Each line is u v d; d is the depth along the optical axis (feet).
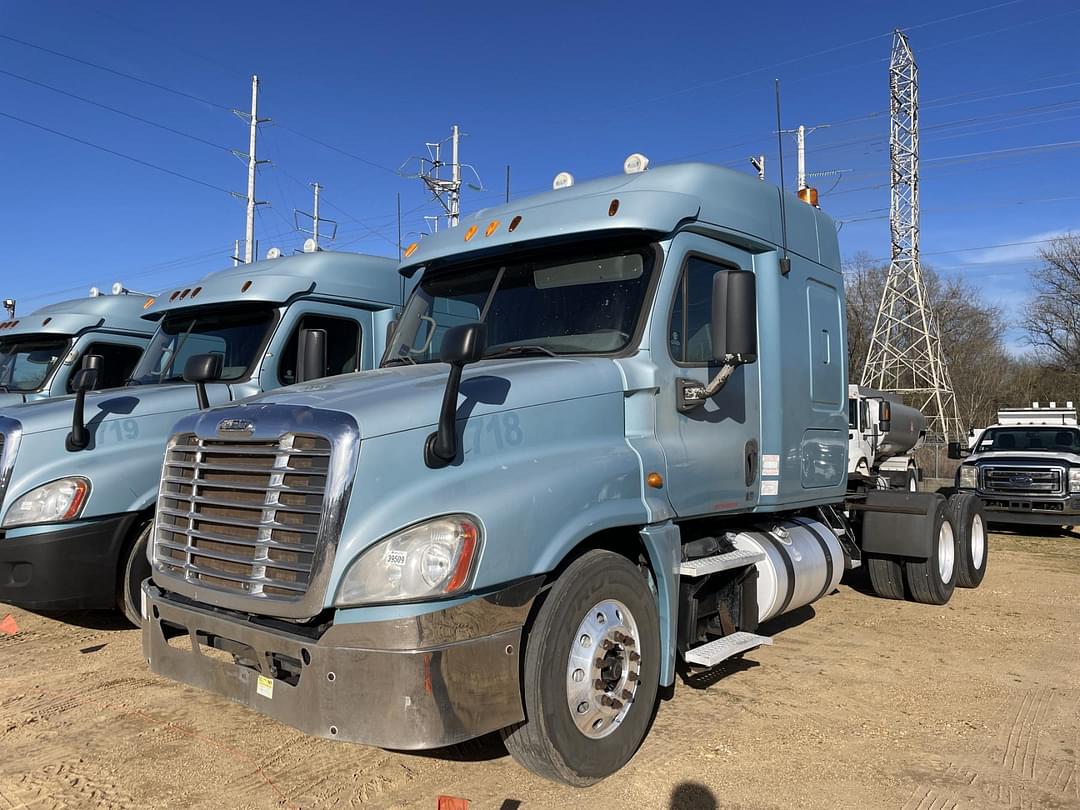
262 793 12.96
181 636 13.16
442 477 11.41
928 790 13.26
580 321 15.25
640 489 13.83
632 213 14.75
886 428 45.85
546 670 11.89
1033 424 54.19
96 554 19.26
